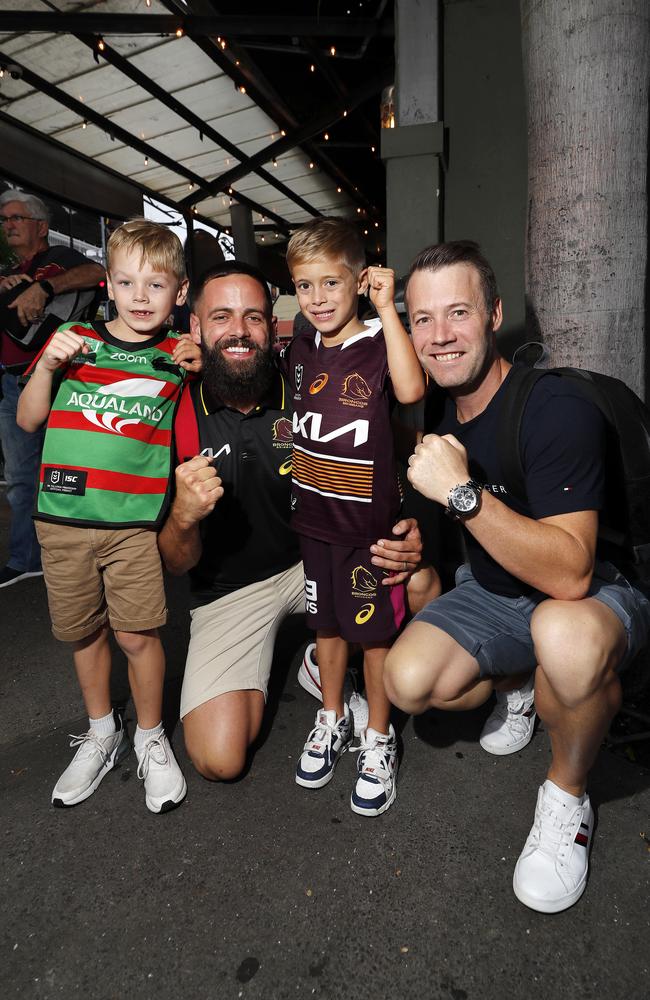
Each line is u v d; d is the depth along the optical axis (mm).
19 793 1897
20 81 4887
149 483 1776
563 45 2090
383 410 1754
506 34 2930
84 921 1454
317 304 1794
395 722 2162
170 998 1280
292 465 1951
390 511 1785
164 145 6328
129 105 5438
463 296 1473
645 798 1757
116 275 1796
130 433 1744
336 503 1784
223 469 1951
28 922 1457
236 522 1992
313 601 1886
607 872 1522
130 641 1812
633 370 2242
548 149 2193
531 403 1489
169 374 1833
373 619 1780
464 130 3059
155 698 1878
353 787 1854
